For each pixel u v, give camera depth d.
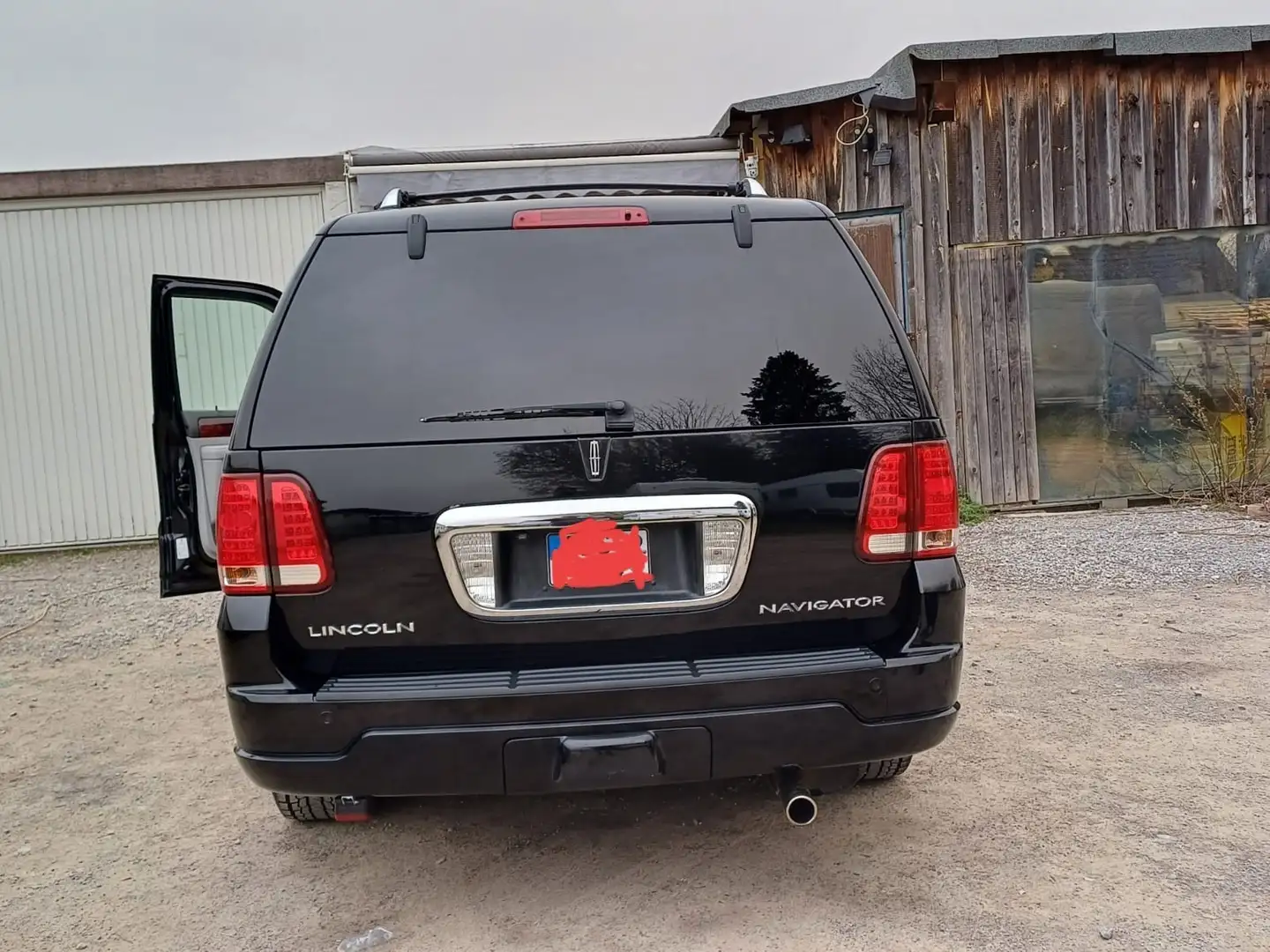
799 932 2.54
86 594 7.22
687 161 5.65
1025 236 7.95
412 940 2.59
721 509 2.41
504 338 2.43
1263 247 8.11
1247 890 2.65
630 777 2.37
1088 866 2.81
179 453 3.72
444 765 2.34
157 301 3.66
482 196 3.49
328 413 2.36
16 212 8.72
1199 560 6.21
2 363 8.82
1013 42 7.45
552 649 2.42
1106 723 3.82
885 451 2.47
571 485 2.38
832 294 2.55
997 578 6.11
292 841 3.18
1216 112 7.97
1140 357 8.10
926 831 3.05
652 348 2.45
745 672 2.39
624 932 2.58
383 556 2.35
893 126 7.93
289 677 2.36
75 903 2.86
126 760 3.97
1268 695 4.03
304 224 8.98
